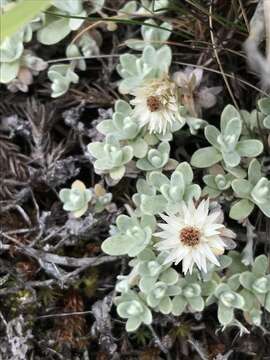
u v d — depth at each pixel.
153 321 0.27
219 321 0.27
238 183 0.26
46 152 0.29
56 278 0.27
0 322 0.27
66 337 0.27
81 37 0.30
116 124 0.27
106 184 0.28
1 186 0.29
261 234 0.27
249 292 0.26
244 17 0.27
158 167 0.27
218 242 0.25
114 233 0.27
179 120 0.27
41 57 0.31
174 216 0.26
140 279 0.26
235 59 0.29
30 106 0.30
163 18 0.29
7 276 0.27
